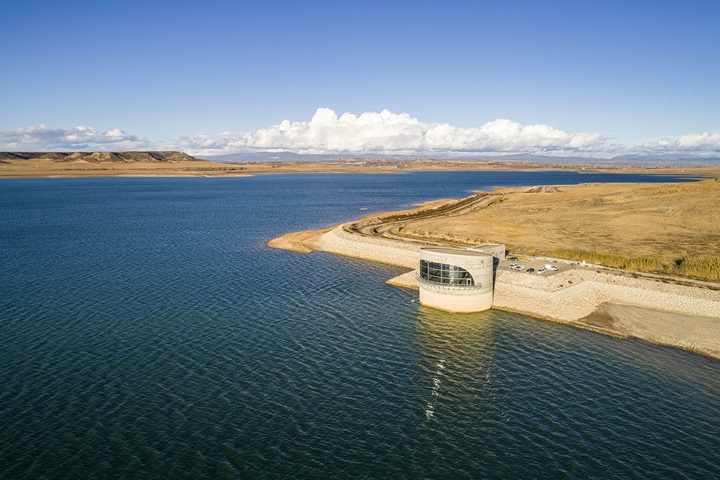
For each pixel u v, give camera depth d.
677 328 54.75
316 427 36.09
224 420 36.66
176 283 73.44
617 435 35.62
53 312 59.12
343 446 34.00
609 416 38.09
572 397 40.91
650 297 62.72
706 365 46.62
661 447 34.22
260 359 47.09
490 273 62.16
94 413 37.19
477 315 60.84
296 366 45.75
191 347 49.47
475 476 31.23
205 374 43.72
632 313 59.72
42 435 34.41
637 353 49.41
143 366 45.00
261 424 36.25
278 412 37.91
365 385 42.53
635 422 37.22
